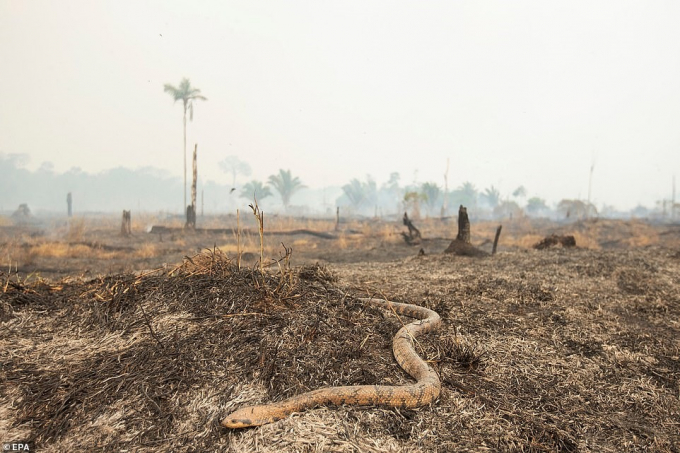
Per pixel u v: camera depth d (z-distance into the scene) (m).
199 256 6.36
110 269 12.79
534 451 3.22
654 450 3.34
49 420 3.43
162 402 3.60
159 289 5.63
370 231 29.23
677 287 8.86
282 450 2.94
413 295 7.37
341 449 2.97
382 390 3.64
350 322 5.20
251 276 5.92
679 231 33.03
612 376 4.64
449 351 4.84
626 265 10.70
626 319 6.71
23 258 15.07
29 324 5.25
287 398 3.64
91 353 4.49
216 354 4.26
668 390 4.38
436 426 3.41
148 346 4.47
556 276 9.48
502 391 4.12
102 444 3.14
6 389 3.85
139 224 33.81
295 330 4.70
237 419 3.22
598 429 3.62
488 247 21.91
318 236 28.61
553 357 5.04
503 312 6.68
